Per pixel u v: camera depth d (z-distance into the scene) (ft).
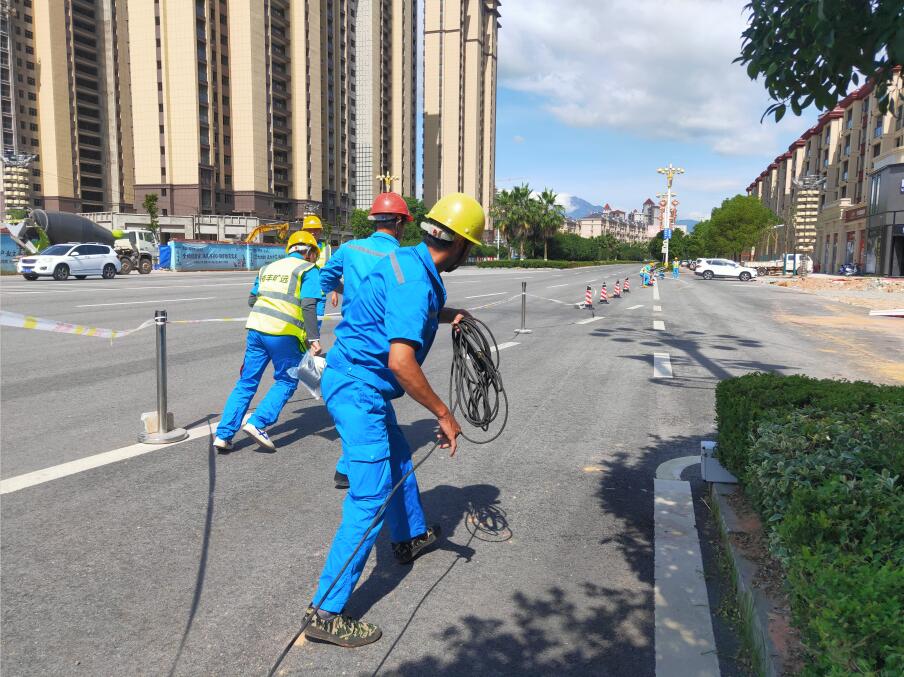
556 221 299.38
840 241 218.38
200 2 254.06
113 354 29.55
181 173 257.75
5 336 34.30
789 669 6.57
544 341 38.63
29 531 11.09
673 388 25.18
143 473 14.12
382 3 379.35
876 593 5.41
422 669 7.76
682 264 380.78
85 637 8.12
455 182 467.11
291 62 295.89
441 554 10.80
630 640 8.41
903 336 46.09
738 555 9.45
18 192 191.42
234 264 161.27
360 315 8.36
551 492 13.75
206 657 7.82
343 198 348.59
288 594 9.29
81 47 315.37
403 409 20.98
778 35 10.11
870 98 199.11
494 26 504.02
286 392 15.87
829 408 11.35
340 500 12.83
